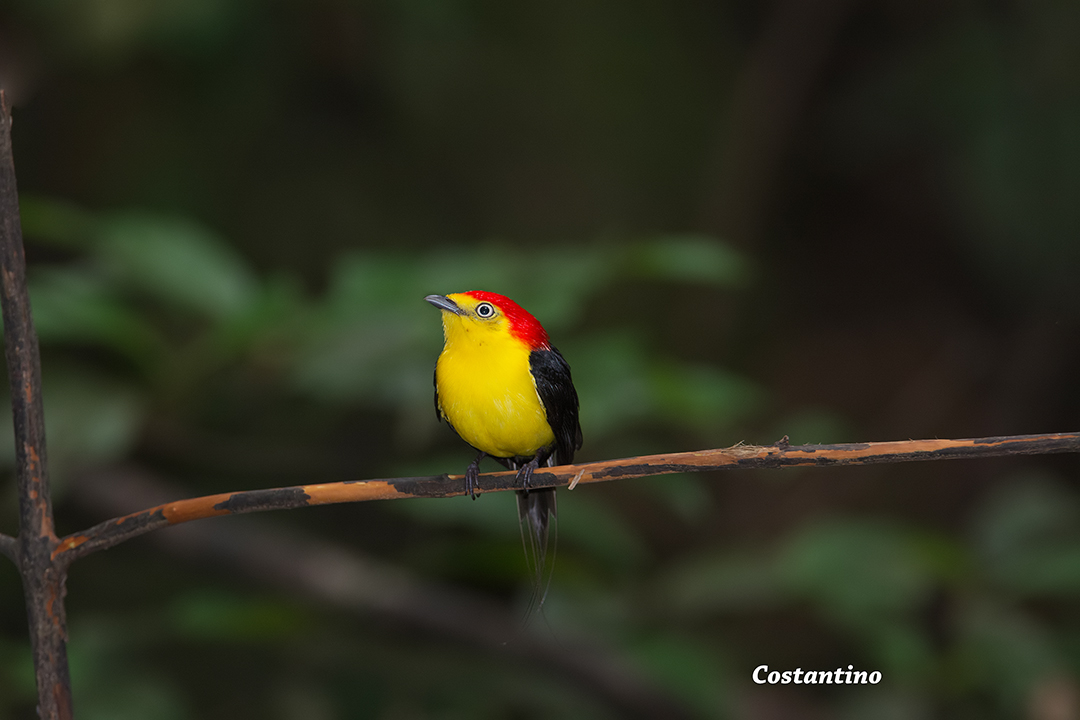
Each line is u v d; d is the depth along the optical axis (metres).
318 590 9.80
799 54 15.66
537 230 14.54
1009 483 16.22
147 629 9.04
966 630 9.78
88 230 8.26
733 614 13.70
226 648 9.76
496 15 14.38
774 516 15.80
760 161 15.83
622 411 7.66
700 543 15.24
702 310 15.91
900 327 17.20
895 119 15.15
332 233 13.23
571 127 15.00
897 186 16.89
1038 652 9.54
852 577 9.27
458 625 9.75
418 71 13.17
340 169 13.50
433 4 12.75
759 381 16.64
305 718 9.27
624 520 14.83
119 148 12.52
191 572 10.44
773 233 17.33
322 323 8.01
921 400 16.67
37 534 3.78
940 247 17.00
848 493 16.05
